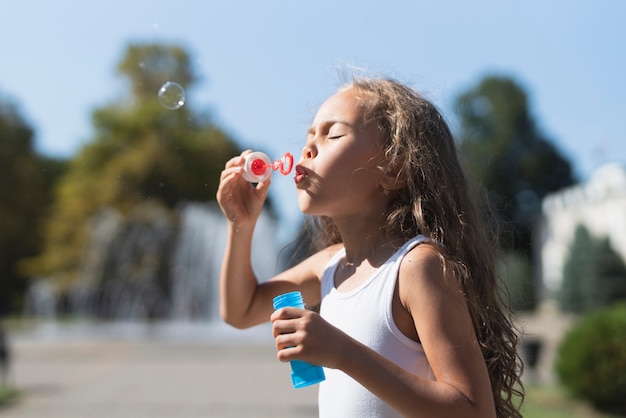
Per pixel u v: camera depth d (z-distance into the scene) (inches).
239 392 308.0
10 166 1217.4
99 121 935.7
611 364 255.8
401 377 52.8
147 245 917.2
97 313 929.5
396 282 58.6
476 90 1312.7
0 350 335.6
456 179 67.9
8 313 1196.5
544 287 888.9
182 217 847.1
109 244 941.2
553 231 1017.5
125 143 923.4
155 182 878.4
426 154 65.7
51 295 1073.5
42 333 698.2
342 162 63.5
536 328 580.4
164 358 448.5
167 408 267.9
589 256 810.8
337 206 64.0
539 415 246.7
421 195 64.6
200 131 658.8
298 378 57.7
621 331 260.2
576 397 267.4
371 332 58.0
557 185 1294.3
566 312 812.0
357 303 59.9
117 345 538.0
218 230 816.3
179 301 845.2
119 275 935.0
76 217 1008.2
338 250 73.9
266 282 76.4
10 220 1203.2
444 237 63.7
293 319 53.7
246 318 74.9
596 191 907.4
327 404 60.9
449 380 54.2
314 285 74.8
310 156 66.2
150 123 892.0
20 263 1128.2
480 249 67.3
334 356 52.5
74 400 287.9
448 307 56.4
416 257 58.4
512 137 1284.4
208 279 806.5
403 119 65.3
